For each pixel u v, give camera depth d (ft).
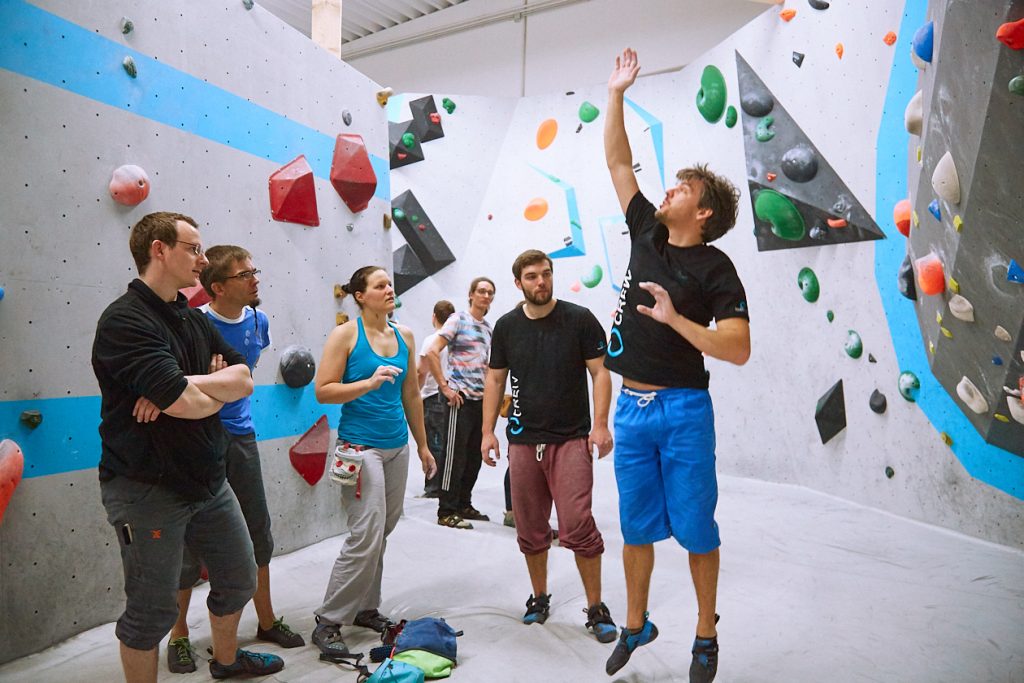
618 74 8.04
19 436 8.25
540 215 23.17
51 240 8.63
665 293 6.66
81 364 8.94
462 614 9.78
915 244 12.30
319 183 13.03
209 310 8.59
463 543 13.19
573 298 22.54
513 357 9.46
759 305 17.90
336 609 8.59
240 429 8.48
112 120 9.39
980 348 10.73
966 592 10.06
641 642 7.50
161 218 6.38
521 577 11.37
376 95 14.69
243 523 7.18
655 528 7.41
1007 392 10.48
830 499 15.71
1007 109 8.18
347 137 13.56
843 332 15.39
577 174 22.58
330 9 13.78
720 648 8.55
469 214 24.18
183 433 6.30
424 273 23.89
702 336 6.49
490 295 14.80
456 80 28.35
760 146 17.24
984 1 8.43
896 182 13.46
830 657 8.20
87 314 9.02
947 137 9.88
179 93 10.37
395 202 23.49
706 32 22.20
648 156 20.89
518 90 26.55
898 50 13.28
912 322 13.23
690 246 7.10
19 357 8.27
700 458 7.05
